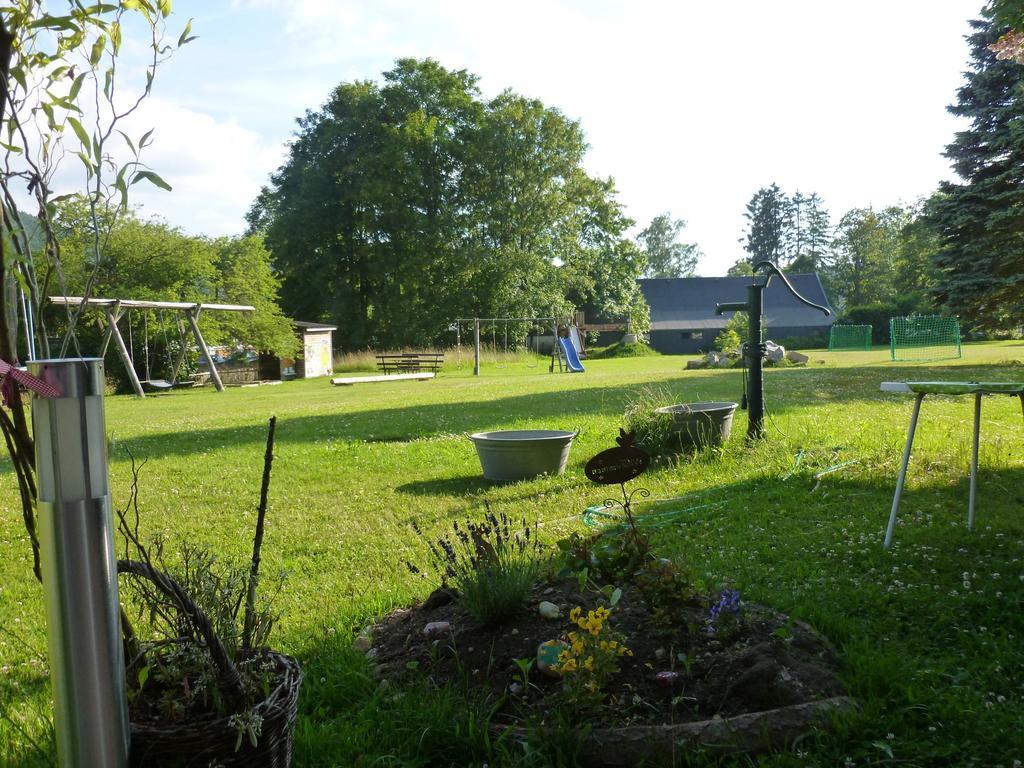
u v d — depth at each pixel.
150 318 28.77
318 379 35.03
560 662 2.71
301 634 3.67
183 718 2.21
